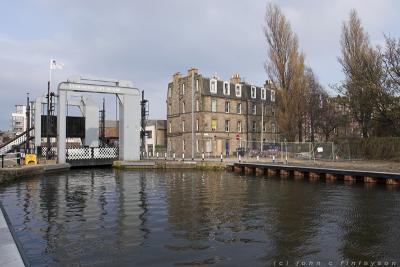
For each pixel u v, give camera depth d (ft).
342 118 162.50
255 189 70.38
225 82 185.16
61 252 30.32
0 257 23.52
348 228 38.37
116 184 78.23
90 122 154.20
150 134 223.71
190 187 73.36
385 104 111.86
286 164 104.01
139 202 54.44
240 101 190.29
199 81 176.14
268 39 149.28
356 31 126.21
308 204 52.90
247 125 192.44
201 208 49.47
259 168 106.01
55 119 143.02
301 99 150.00
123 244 32.53
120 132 129.49
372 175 78.33
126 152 127.34
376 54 124.88
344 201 55.72
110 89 124.57
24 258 25.50
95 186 74.38
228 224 40.06
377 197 59.77
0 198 58.13
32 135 153.69
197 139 176.14
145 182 82.58
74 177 93.61
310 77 190.19
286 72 148.25
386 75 112.37
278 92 149.59
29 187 72.43
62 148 116.37
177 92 189.78
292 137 147.13
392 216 44.42
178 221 41.50
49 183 79.46
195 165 122.01
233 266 27.17
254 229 37.88
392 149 110.93
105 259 28.63
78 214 45.37
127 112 127.65
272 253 30.14
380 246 32.12
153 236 35.14
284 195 62.13
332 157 115.14
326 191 67.36
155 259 28.60
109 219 42.50
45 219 42.50
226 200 56.49
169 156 178.29
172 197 59.57
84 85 119.55
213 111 177.88
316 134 209.97
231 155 182.39
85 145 150.51
